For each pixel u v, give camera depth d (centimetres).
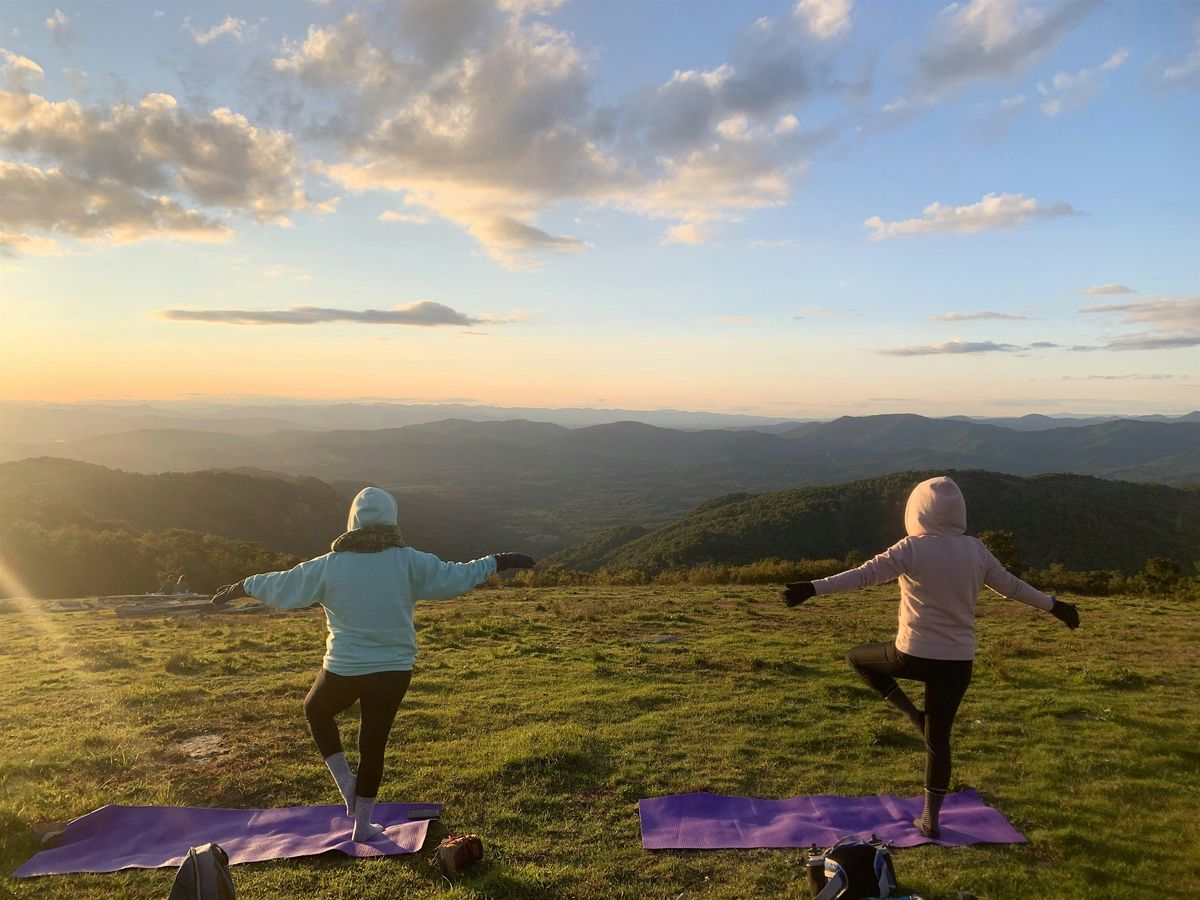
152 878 404
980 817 487
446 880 396
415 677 965
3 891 389
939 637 430
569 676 958
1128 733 686
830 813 492
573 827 475
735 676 945
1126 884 401
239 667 1070
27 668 1141
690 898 383
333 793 537
